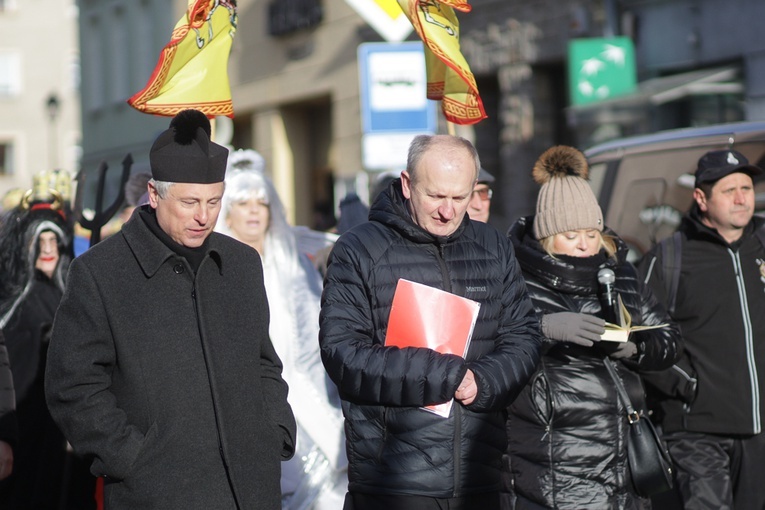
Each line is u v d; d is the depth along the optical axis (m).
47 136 107.12
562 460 10.29
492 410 9.05
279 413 8.73
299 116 48.41
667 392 12.22
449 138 9.05
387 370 8.70
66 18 107.12
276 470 8.59
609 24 30.98
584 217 10.52
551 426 10.34
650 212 15.61
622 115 26.52
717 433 12.11
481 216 13.39
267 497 8.47
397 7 17.12
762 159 14.87
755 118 27.59
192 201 8.19
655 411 12.56
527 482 10.34
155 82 10.05
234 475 8.27
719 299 12.05
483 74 35.75
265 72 47.94
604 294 10.41
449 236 9.20
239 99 49.88
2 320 12.88
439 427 8.91
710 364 12.04
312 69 44.91
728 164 12.08
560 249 10.62
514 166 34.41
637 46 30.66
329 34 43.78
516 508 10.41
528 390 10.36
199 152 8.17
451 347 9.05
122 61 64.44
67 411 8.09
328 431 12.24
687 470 12.16
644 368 10.64
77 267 8.25
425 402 8.70
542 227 10.65
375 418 8.98
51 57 106.94
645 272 12.41
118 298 8.20
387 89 20.22
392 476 8.94
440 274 9.22
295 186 48.19
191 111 8.22
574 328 9.98
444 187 8.91
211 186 8.23
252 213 12.22
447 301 9.09
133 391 8.16
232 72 50.34
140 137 61.66
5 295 12.95
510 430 10.45
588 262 10.55
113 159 65.12
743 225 12.12
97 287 8.19
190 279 8.41
